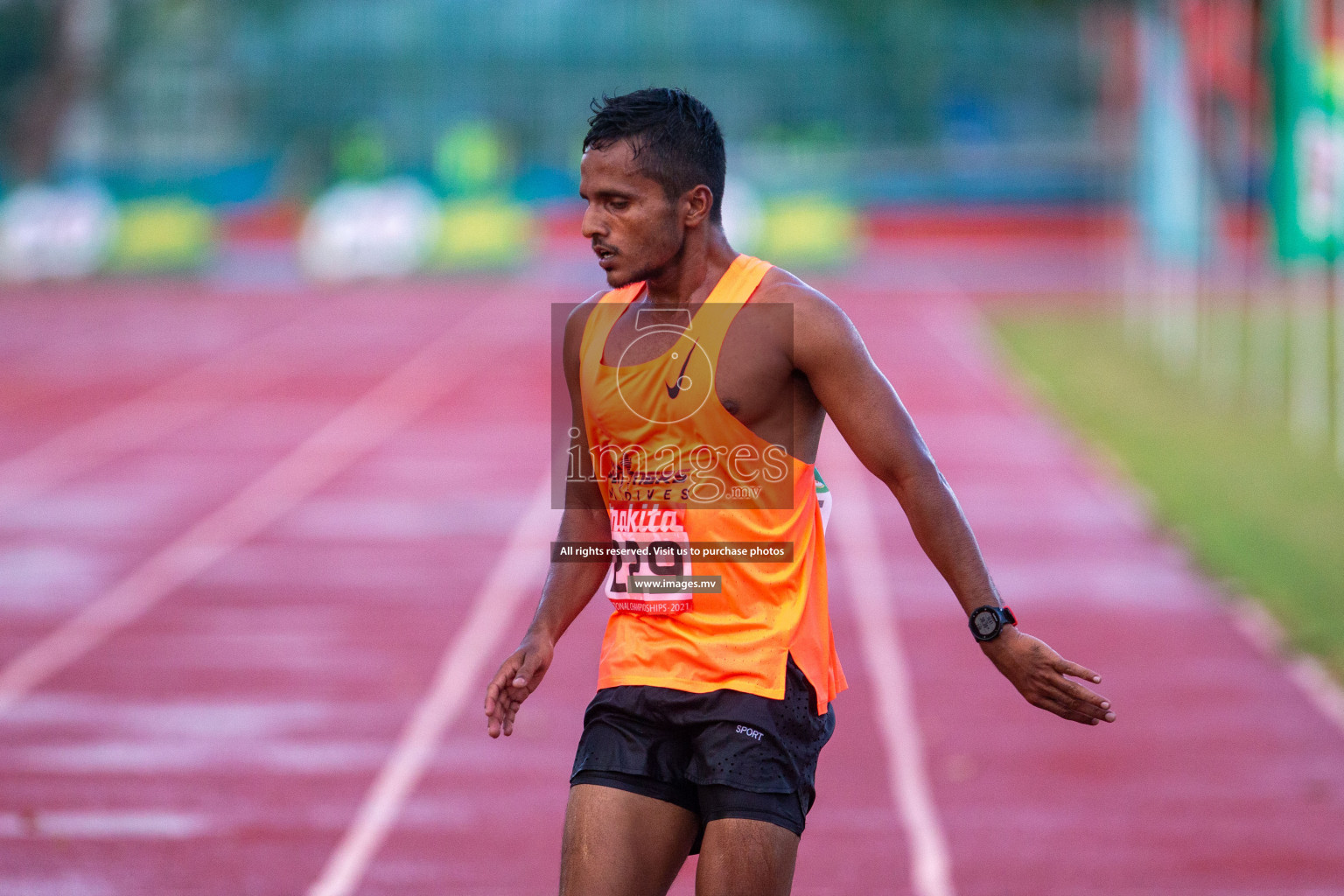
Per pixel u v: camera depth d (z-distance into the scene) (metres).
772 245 117.81
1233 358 64.75
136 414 59.44
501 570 35.28
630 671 9.96
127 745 22.97
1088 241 137.25
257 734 23.47
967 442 50.44
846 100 168.12
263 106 166.75
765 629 9.84
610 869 9.45
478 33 167.12
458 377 68.81
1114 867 17.89
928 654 27.59
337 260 117.44
